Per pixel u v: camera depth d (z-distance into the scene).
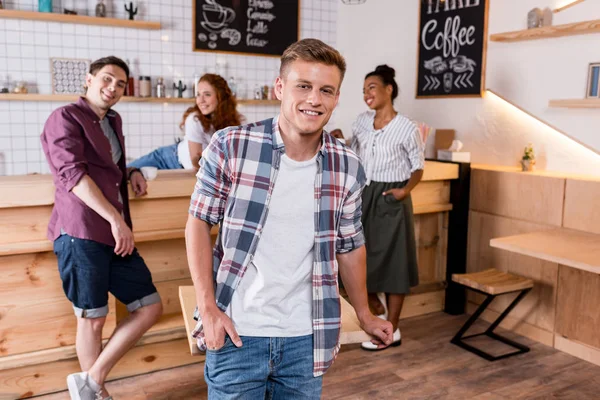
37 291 2.70
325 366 1.45
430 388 2.91
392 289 3.39
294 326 1.42
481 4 4.01
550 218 3.45
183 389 2.84
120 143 2.58
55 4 4.48
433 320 3.91
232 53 5.18
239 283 1.38
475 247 3.97
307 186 1.38
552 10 3.54
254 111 5.38
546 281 3.49
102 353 2.51
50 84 4.55
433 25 4.44
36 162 4.59
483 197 3.88
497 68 3.96
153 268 3.10
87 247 2.35
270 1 5.29
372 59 5.20
